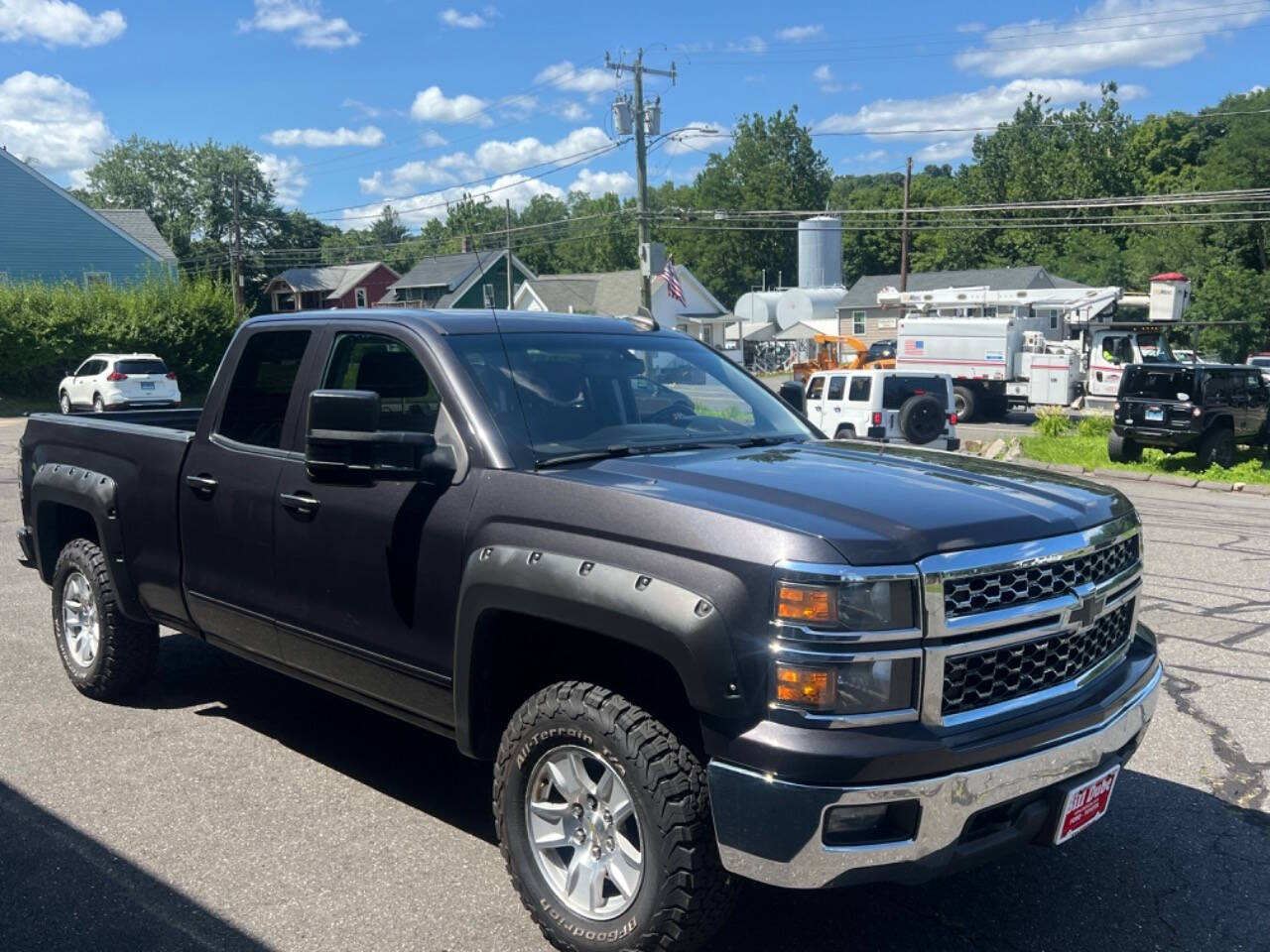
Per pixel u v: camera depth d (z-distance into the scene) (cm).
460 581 348
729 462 360
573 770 322
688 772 296
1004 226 7038
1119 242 7425
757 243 10156
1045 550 302
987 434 2695
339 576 392
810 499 307
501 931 341
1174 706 564
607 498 316
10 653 643
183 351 3819
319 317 438
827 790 266
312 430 362
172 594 484
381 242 13375
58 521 584
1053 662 310
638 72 3378
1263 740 515
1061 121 8688
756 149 10181
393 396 399
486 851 397
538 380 394
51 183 4372
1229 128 6731
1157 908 360
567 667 348
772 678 274
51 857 388
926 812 273
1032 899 365
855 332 6062
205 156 7994
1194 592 834
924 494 319
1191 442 1800
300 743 503
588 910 317
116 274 4566
